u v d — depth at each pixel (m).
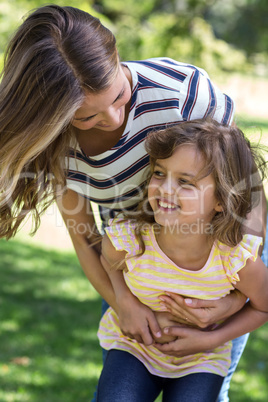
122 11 11.64
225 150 2.12
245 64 10.54
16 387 3.98
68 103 1.86
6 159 1.97
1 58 6.01
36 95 1.88
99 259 2.52
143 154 2.25
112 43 1.93
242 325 2.24
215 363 2.26
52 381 4.11
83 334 4.97
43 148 1.97
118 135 2.19
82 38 1.87
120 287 2.31
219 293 2.20
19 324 5.06
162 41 9.38
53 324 5.12
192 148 2.09
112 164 2.24
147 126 2.20
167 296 2.23
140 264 2.24
